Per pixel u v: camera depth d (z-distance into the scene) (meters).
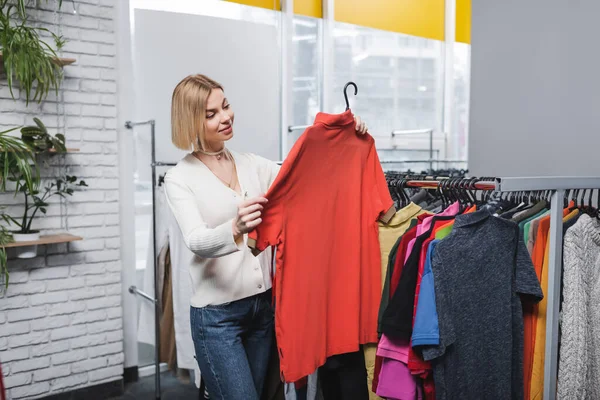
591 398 1.64
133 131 3.05
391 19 4.25
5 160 2.32
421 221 1.59
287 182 1.43
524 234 1.57
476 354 1.41
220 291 1.53
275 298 1.48
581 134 2.41
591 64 2.35
